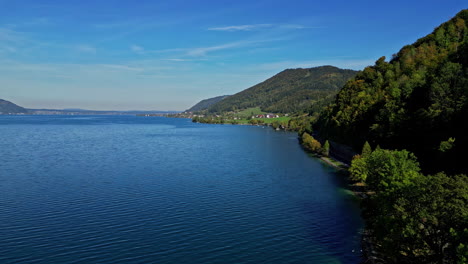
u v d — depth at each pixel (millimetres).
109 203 62750
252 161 112688
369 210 44188
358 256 41375
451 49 124438
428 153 68750
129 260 40938
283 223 52906
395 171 50000
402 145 80562
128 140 182125
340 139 127188
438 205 29750
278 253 42719
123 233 48812
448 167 59594
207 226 51750
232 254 42438
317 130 195500
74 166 100500
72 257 41531
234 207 61062
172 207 60844
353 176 77500
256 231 49781
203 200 65375
